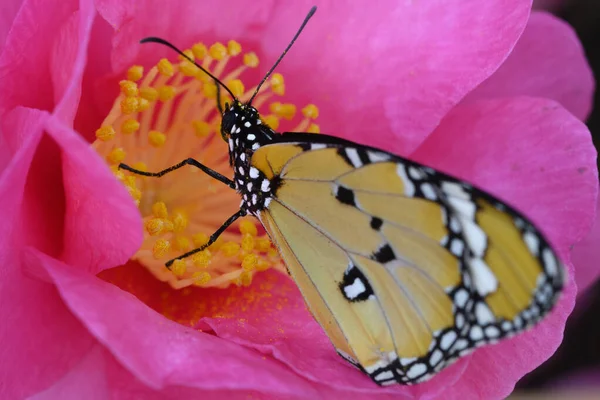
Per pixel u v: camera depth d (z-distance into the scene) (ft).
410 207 0.71
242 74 0.80
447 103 0.78
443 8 0.77
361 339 0.73
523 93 0.84
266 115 0.81
